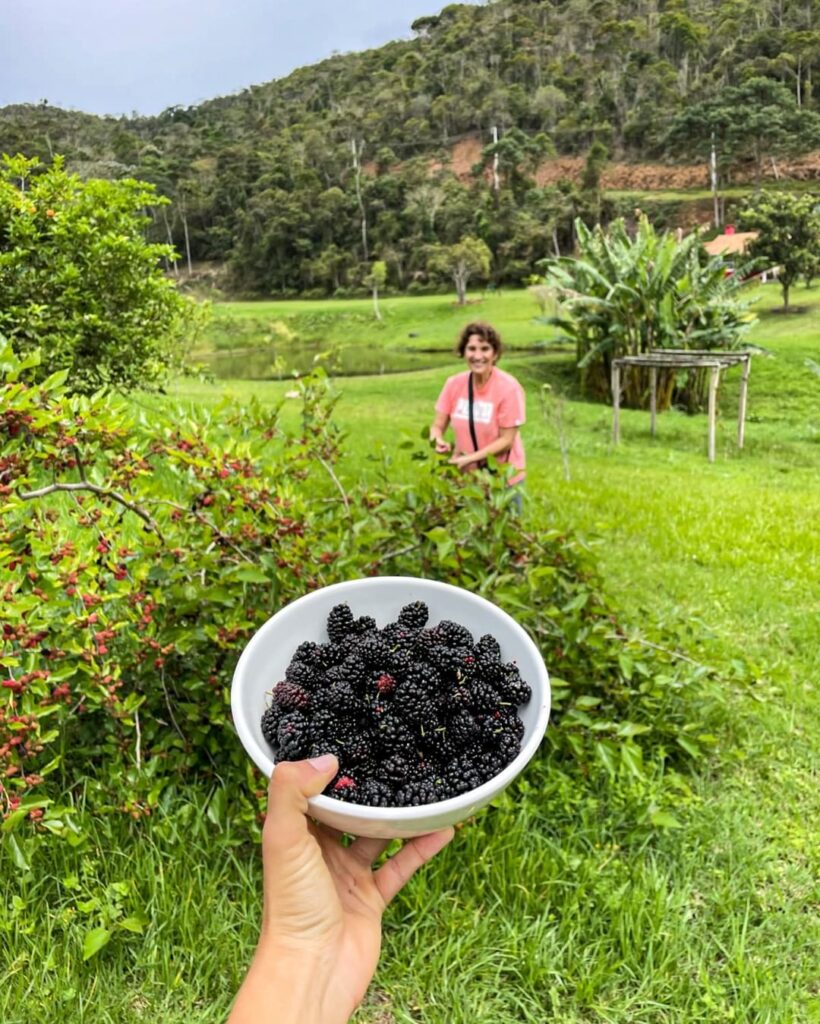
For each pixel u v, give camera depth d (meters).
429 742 1.31
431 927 2.22
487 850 2.38
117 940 2.03
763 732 3.37
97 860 2.16
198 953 2.03
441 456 3.07
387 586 1.62
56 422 2.15
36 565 2.19
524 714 1.38
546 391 16.92
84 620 2.18
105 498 2.50
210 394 12.77
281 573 2.60
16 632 2.00
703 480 9.01
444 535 2.74
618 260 15.78
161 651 2.34
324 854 1.35
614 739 2.83
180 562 2.46
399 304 34.97
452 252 34.22
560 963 2.13
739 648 4.22
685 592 5.02
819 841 2.74
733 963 2.21
